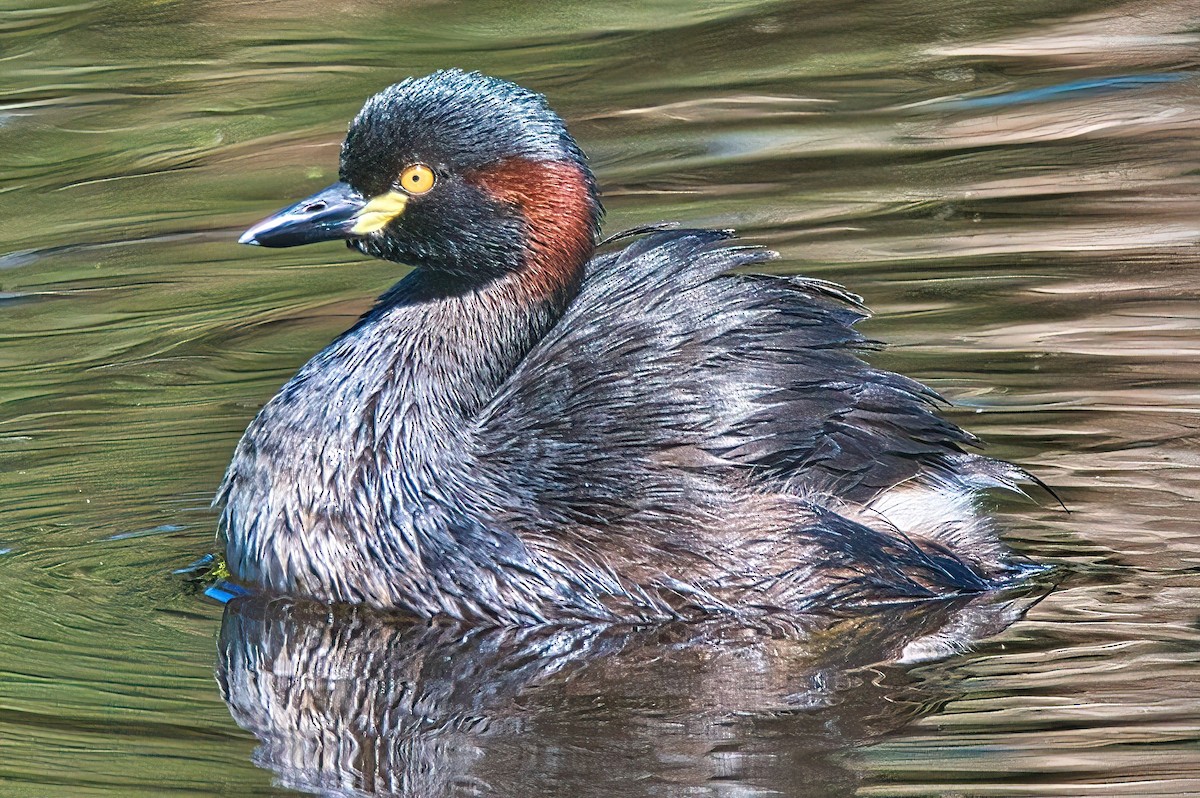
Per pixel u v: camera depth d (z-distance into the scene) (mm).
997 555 11609
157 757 9367
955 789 8867
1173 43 21656
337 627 11078
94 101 21281
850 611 11172
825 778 9023
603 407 11500
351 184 11984
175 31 23438
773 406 11414
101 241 18016
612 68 21656
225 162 19609
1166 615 10922
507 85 11992
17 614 11141
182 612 11234
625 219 17484
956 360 14570
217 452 13656
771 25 23016
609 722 9750
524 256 11930
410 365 11727
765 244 16844
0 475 13227
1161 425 13430
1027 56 21625
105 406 14523
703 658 10562
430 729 9688
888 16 23188
